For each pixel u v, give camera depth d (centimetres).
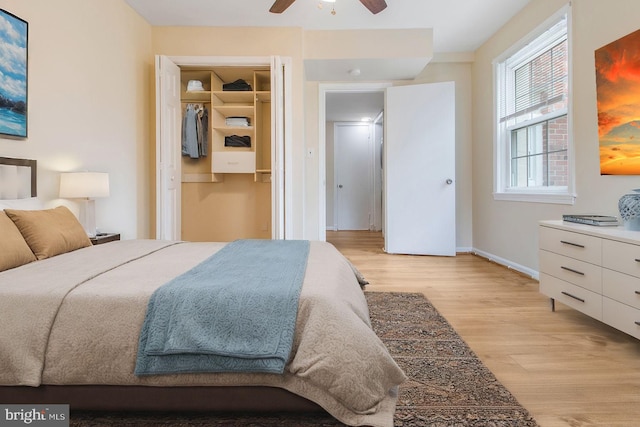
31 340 123
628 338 213
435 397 150
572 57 291
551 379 167
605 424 134
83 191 257
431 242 481
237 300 125
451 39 439
